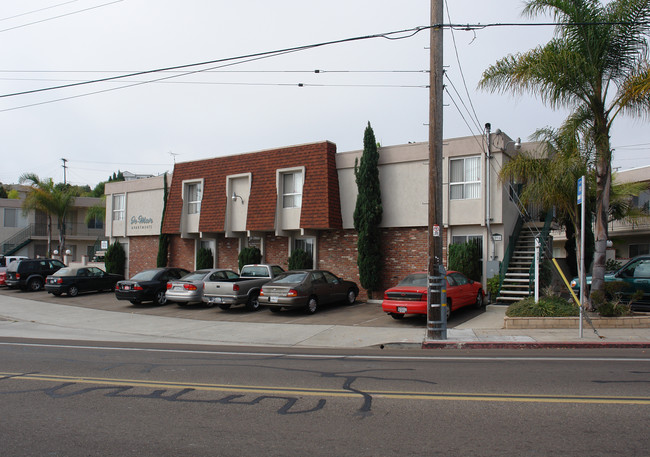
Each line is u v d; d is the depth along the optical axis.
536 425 5.34
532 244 19.05
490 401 6.31
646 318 12.84
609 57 13.17
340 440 4.99
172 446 4.88
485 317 15.05
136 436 5.18
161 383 7.55
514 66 13.48
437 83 12.23
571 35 13.07
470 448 4.71
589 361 9.06
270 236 23.23
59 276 24.17
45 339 13.34
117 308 20.20
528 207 19.80
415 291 14.27
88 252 46.12
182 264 26.70
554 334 12.16
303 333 13.81
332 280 18.28
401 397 6.57
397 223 19.59
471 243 17.62
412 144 19.36
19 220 44.31
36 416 5.89
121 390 7.12
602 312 13.02
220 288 17.92
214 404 6.34
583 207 12.07
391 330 13.73
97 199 45.47
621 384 7.14
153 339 13.64
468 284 15.91
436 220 12.16
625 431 5.12
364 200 19.53
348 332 13.73
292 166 21.61
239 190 23.72
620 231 28.14
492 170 17.81
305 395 6.74
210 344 12.55
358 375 8.05
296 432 5.25
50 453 4.73
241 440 5.02
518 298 16.58
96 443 4.98
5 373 8.39
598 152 13.37
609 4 12.95
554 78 12.85
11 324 16.81
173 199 26.09
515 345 11.17
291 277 17.27
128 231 29.52
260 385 7.37
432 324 11.98
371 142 19.62
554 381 7.39
